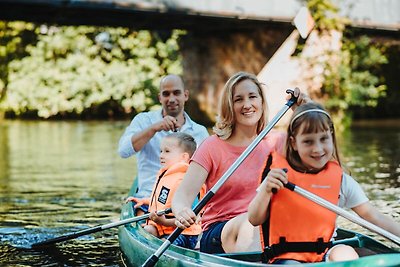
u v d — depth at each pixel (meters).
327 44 13.09
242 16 11.08
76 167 8.75
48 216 5.59
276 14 11.50
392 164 8.44
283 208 2.84
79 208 5.93
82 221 5.39
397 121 17.06
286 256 2.86
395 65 17.92
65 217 5.55
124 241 3.94
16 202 6.25
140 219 3.97
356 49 14.37
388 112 18.62
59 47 18.50
